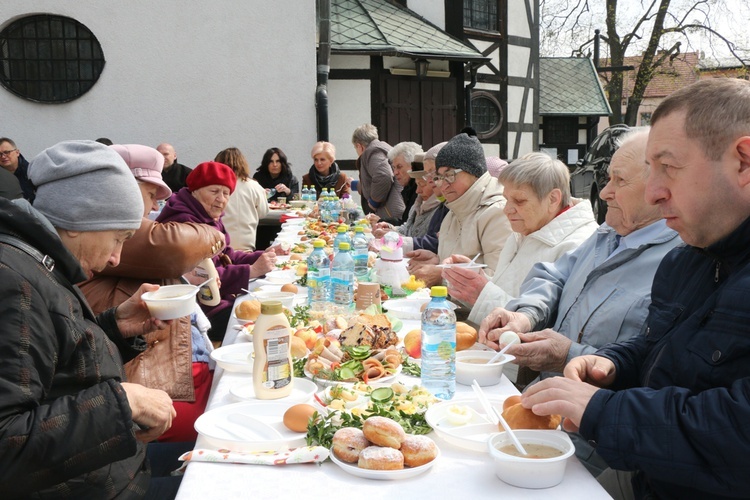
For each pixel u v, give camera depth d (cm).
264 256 375
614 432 125
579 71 2122
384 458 128
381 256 311
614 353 173
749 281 128
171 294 203
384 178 703
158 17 864
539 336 193
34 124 849
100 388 129
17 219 132
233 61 888
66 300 137
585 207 275
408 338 202
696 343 134
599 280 212
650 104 2706
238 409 159
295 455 133
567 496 122
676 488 137
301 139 913
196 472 131
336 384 167
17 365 122
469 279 261
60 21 841
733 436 115
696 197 129
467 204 362
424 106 1288
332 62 1210
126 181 161
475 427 147
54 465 122
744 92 126
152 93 874
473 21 1434
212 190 354
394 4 1401
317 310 247
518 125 1568
